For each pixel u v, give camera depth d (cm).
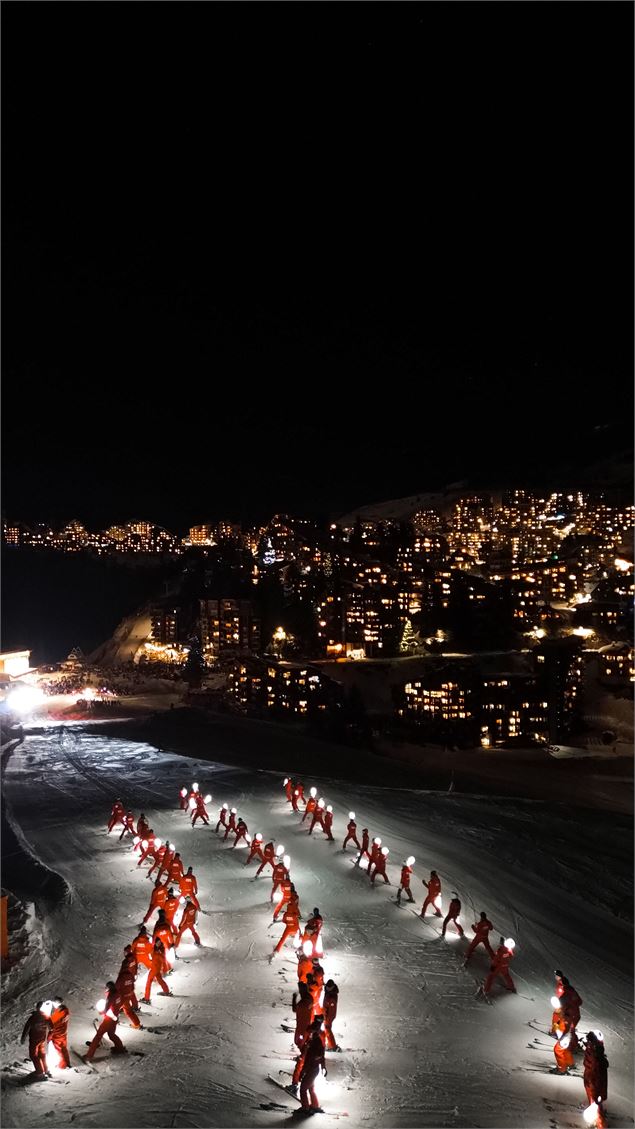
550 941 2883
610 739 12538
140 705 12456
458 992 2362
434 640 17000
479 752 11556
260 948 2636
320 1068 1780
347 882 3362
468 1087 1820
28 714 11250
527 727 12425
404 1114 1681
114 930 2780
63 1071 1819
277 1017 2128
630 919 3200
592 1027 2239
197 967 2481
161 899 2798
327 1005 1972
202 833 4144
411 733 12156
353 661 15938
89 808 4778
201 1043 1970
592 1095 1705
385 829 4328
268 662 13438
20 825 4347
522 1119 1697
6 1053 1916
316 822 4275
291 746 8462
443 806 5019
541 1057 2005
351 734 11500
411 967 2531
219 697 13300
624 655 14900
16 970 2414
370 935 2789
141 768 6231
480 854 3944
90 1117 1603
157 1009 2178
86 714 11256
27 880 3312
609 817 5069
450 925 2908
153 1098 1689
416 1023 2153
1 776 5897
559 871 3762
